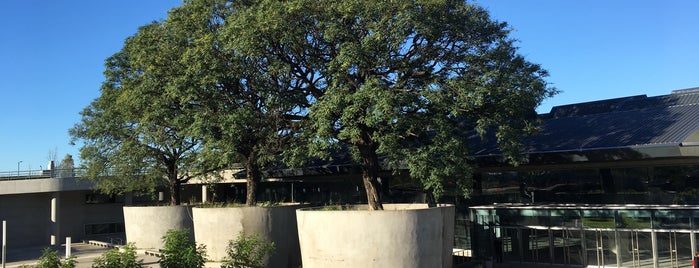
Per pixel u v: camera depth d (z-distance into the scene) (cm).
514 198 2988
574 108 3381
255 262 1410
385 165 2773
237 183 4903
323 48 1917
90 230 5003
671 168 2472
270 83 2044
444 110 1803
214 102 2083
